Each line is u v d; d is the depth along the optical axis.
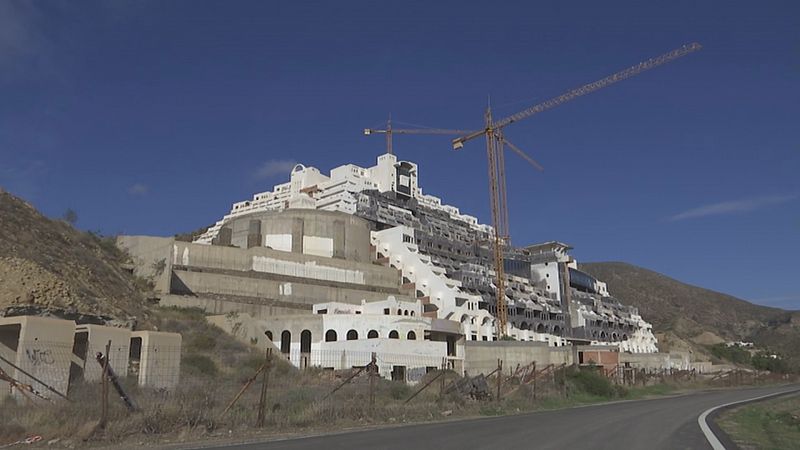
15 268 40.53
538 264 156.00
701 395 59.75
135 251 84.94
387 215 143.75
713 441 19.45
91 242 75.19
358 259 115.38
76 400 26.64
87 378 32.03
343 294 98.69
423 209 169.62
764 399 50.56
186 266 85.50
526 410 35.00
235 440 19.08
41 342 28.84
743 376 101.69
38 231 55.09
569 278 158.38
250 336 63.50
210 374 45.06
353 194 145.62
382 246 127.00
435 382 46.44
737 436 21.80
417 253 121.69
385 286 110.62
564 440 18.89
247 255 92.38
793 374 129.00
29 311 37.34
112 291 56.97
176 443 18.50
